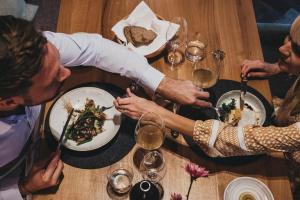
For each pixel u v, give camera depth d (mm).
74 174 1187
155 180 1178
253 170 1214
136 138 1217
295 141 1133
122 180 1169
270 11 2580
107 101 1335
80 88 1353
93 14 1584
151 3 1644
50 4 2807
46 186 1135
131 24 1517
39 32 886
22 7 2436
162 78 1349
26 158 1209
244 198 1160
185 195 1157
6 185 1154
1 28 822
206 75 1397
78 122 1273
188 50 1485
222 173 1205
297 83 1350
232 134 1176
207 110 1344
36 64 833
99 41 1380
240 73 1446
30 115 1135
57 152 1179
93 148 1222
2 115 1008
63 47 1306
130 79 1408
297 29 1273
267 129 1166
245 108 1351
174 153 1240
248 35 1558
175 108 1344
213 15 1616
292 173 1504
